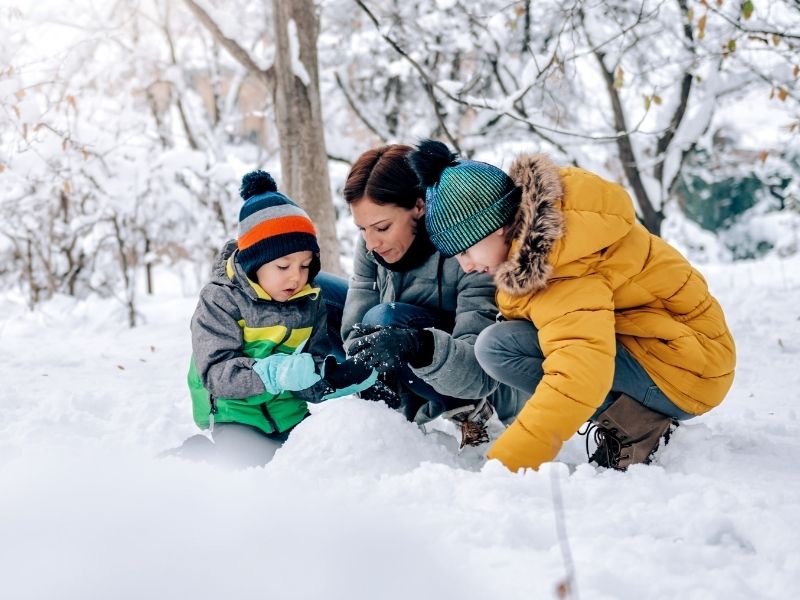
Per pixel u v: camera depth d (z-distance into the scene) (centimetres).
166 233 868
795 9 688
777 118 1180
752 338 538
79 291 859
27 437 305
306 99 652
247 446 279
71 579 129
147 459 213
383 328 268
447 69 970
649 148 970
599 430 264
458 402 295
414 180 282
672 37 890
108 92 968
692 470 253
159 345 593
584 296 240
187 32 1085
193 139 1055
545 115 970
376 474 242
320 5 901
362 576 135
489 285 291
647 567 155
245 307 291
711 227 1673
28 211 776
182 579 130
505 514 179
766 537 174
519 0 726
